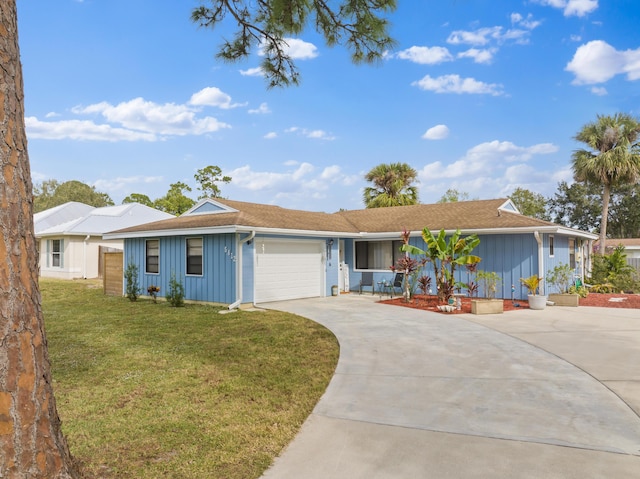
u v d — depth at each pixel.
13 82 2.28
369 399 4.83
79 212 30.36
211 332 8.73
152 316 10.87
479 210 15.88
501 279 13.55
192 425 4.13
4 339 2.11
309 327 9.05
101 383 5.49
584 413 4.28
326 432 3.95
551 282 12.98
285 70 7.02
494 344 7.34
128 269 14.64
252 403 4.74
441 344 7.41
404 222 16.34
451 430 3.94
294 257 14.05
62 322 10.05
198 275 13.37
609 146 22.75
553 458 3.35
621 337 7.84
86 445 3.71
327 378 5.63
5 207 2.17
